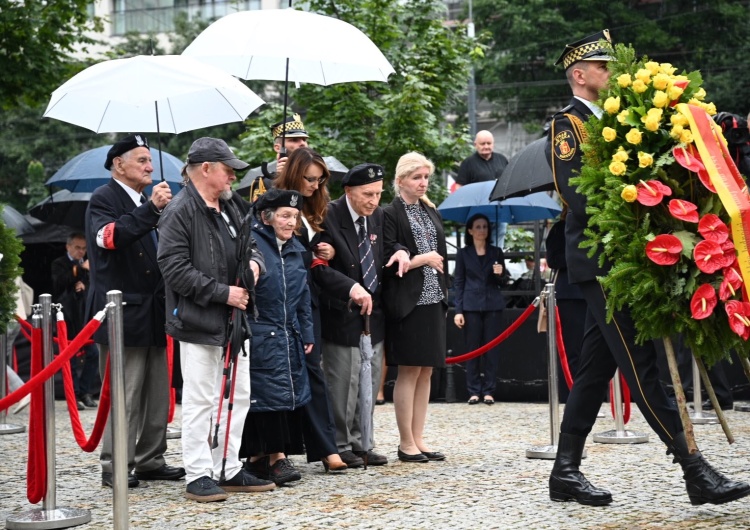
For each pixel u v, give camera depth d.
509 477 6.47
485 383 11.38
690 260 4.78
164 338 6.54
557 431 7.47
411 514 5.39
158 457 6.68
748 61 29.92
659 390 5.10
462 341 11.74
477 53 14.28
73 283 12.41
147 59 6.40
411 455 7.19
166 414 6.68
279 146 8.17
